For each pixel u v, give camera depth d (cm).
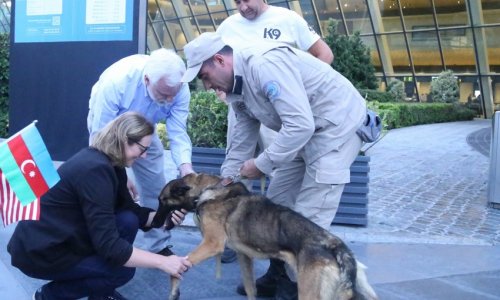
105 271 323
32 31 775
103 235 307
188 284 413
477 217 670
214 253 340
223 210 340
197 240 531
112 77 386
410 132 1842
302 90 335
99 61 738
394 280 443
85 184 305
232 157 434
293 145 334
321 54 483
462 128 2097
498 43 2548
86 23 736
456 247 542
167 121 431
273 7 477
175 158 427
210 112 620
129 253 313
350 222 598
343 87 361
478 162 1157
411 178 941
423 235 579
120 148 317
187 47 343
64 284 330
